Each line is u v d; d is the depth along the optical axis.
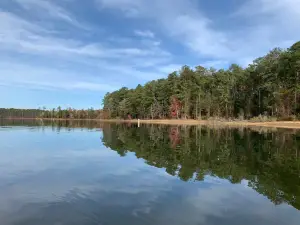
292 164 14.90
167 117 112.75
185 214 7.67
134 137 31.45
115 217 7.30
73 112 170.00
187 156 17.41
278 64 73.06
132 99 129.00
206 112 100.25
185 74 106.81
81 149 20.03
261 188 10.34
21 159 15.53
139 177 11.66
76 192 9.40
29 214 7.39
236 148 21.36
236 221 7.32
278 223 7.27
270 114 74.69
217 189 10.13
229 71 105.12
